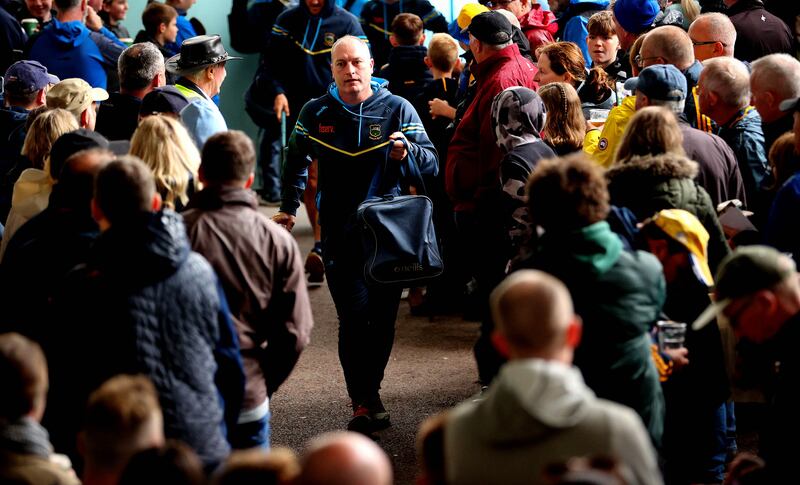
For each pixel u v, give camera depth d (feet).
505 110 29.91
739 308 19.89
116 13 64.03
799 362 19.62
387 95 33.86
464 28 50.29
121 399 17.01
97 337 20.17
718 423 26.84
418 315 46.39
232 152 23.30
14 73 37.86
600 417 15.62
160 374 20.15
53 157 25.88
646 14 43.73
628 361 20.90
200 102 31.99
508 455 15.72
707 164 28.76
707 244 24.77
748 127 31.48
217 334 21.09
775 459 19.99
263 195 71.56
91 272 20.38
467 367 39.04
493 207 35.09
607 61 42.50
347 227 33.24
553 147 31.71
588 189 20.49
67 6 49.65
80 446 17.75
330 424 34.04
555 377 15.78
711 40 38.86
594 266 20.43
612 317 20.62
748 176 31.30
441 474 16.94
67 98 34.63
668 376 23.09
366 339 33.19
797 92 29.66
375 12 63.21
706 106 31.76
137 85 34.68
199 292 20.65
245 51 71.51
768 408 22.65
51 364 21.13
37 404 18.03
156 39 56.24
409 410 34.83
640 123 25.26
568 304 16.53
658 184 24.23
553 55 37.83
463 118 37.24
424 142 33.88
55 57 49.78
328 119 33.53
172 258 20.20
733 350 24.77
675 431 25.63
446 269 45.32
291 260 23.63
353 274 33.27
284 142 60.08
